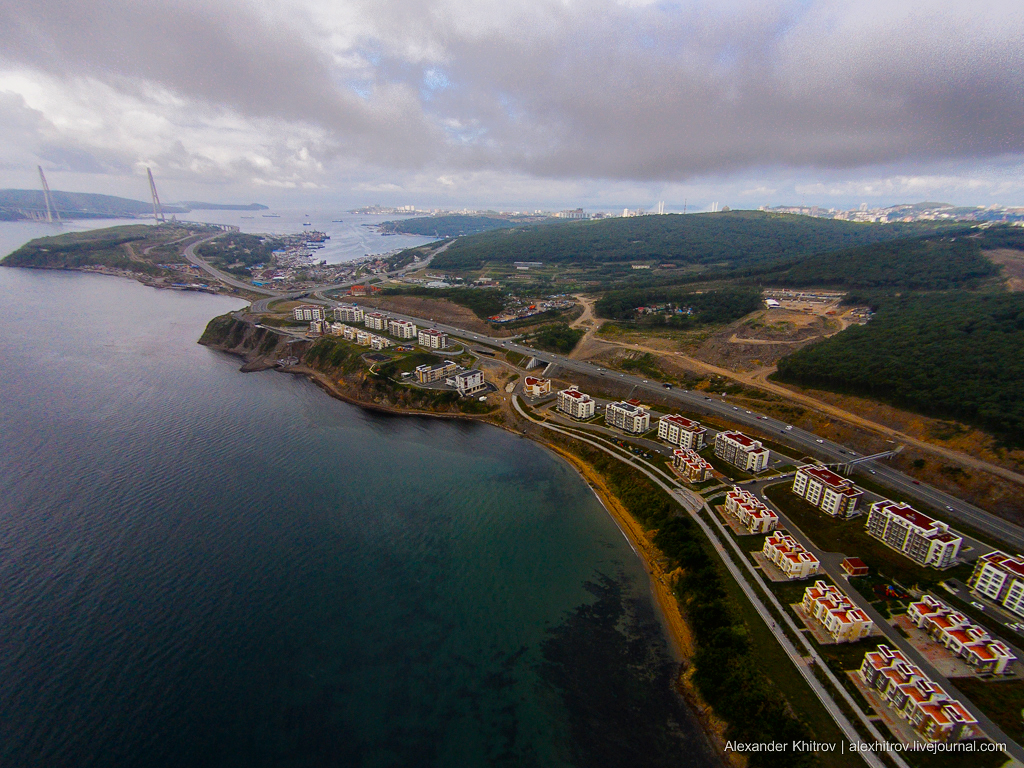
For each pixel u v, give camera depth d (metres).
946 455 128.38
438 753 72.12
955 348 159.75
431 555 113.56
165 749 69.25
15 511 118.06
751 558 106.56
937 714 68.69
